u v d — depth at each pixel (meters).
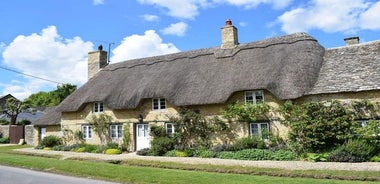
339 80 20.81
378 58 21.16
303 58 22.81
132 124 28.42
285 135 21.61
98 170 16.78
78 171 16.89
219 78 24.78
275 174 14.88
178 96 25.19
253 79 22.84
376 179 12.92
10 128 43.59
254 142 21.83
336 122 18.73
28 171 18.12
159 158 21.58
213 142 24.33
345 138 18.52
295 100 21.39
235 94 23.69
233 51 26.75
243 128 23.33
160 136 26.02
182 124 24.92
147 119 27.56
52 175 16.48
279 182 12.57
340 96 20.23
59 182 14.34
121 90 29.09
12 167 19.95
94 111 31.27
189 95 24.73
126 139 28.48
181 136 25.27
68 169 17.61
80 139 31.80
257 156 19.84
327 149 18.86
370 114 19.34
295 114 20.50
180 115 25.17
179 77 26.69
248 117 22.84
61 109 32.41
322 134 18.75
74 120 32.56
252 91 23.20
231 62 25.77
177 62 28.92
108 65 35.12
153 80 27.75
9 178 15.68
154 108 27.47
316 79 21.86
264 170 15.57
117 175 15.30
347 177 13.46
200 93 24.38
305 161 17.95
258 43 26.34
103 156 23.98
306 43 24.08
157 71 28.94
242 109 22.88
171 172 15.73
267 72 22.84
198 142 24.73
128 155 24.69
